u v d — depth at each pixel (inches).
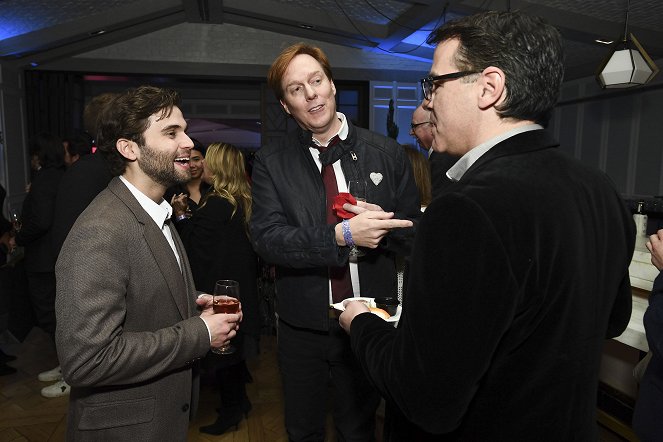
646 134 249.4
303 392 64.8
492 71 27.8
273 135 304.5
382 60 310.8
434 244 25.2
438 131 31.4
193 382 52.4
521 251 24.4
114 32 268.1
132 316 44.1
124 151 46.1
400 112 316.2
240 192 91.3
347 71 308.0
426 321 24.9
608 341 88.3
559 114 316.5
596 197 29.3
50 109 283.1
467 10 214.5
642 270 69.8
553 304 25.6
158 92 46.6
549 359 26.1
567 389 26.8
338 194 60.3
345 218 55.6
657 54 233.9
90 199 80.4
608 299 29.5
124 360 40.4
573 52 260.8
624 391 85.1
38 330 153.0
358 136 63.2
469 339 23.9
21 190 269.7
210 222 88.7
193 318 47.0
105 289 40.4
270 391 114.3
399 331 29.4
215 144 92.9
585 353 27.5
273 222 61.5
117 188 46.0
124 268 42.5
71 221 79.4
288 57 57.5
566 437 27.0
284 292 63.1
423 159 91.7
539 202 25.7
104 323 40.1
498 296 23.8
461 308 24.0
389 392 28.2
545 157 28.4
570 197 27.1
